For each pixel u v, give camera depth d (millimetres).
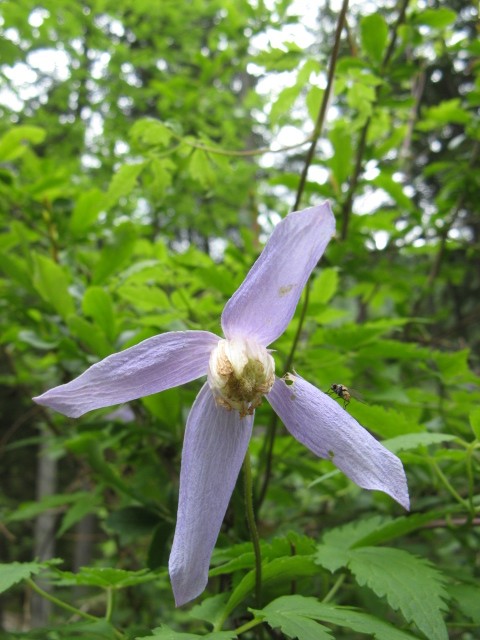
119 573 162
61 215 335
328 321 262
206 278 254
